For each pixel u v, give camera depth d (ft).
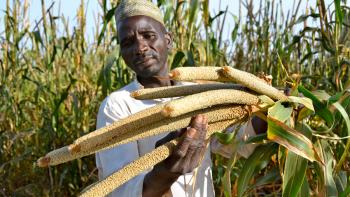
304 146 3.44
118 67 8.14
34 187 8.79
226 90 3.11
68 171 8.89
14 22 9.95
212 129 3.36
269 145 4.08
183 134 3.19
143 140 4.24
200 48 8.16
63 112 10.12
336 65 6.25
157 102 4.41
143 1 4.68
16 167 9.39
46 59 9.80
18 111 10.07
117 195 3.71
